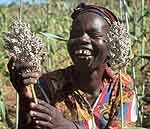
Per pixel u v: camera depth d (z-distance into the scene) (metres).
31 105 1.38
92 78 1.67
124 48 1.32
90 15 1.63
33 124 1.42
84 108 1.69
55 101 1.71
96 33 1.60
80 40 1.60
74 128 1.45
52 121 1.41
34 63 1.32
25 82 1.35
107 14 1.65
